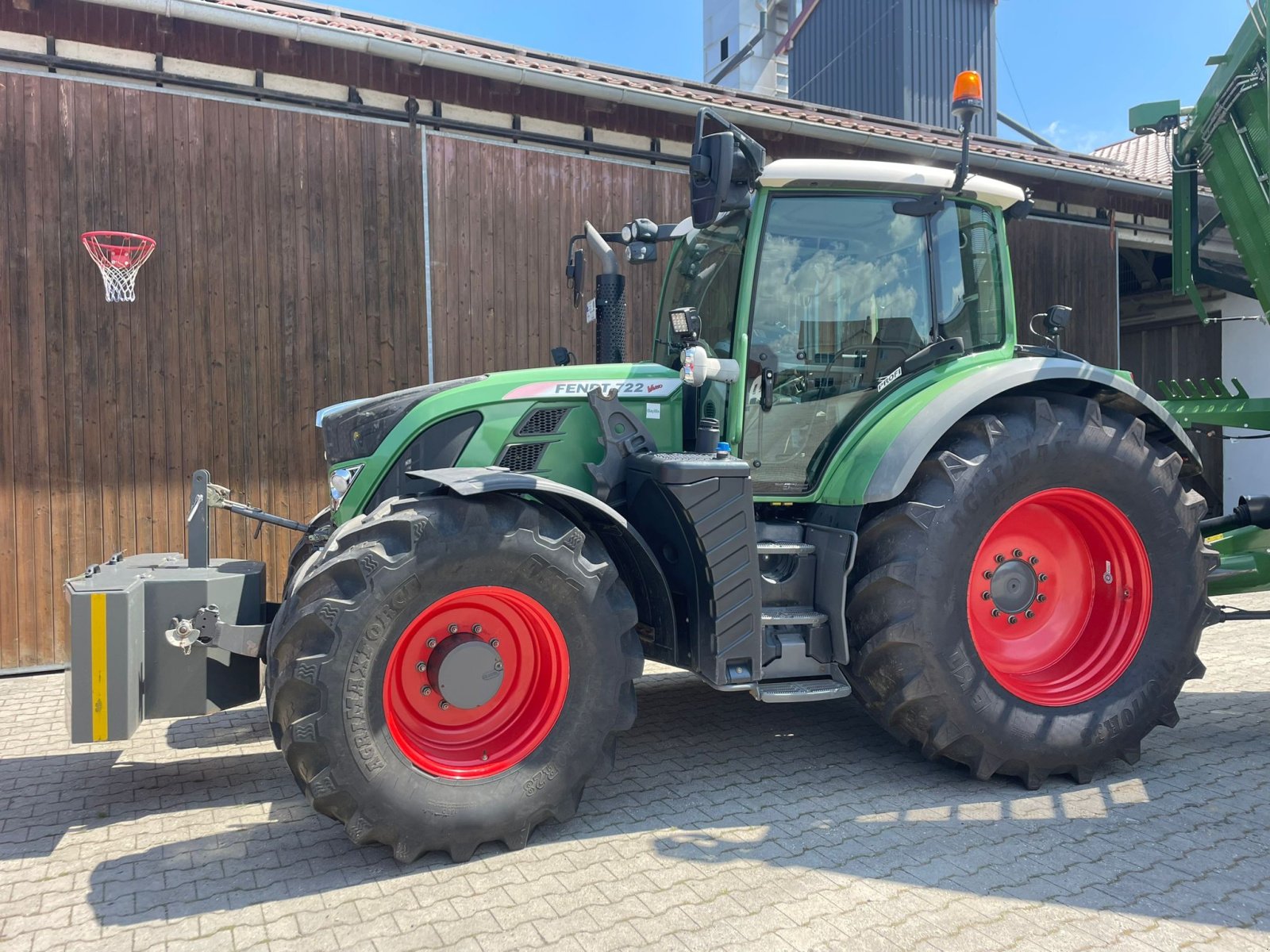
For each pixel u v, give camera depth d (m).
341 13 6.10
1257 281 4.49
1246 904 2.48
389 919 2.43
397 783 2.66
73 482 5.31
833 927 2.37
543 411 3.36
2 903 2.55
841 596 3.27
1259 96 4.18
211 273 5.59
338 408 3.68
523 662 2.99
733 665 3.10
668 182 7.00
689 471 3.03
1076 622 3.71
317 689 2.57
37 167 5.20
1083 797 3.28
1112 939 2.30
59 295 5.26
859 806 3.19
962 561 3.26
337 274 5.92
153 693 2.98
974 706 3.25
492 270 6.39
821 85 15.92
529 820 2.84
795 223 3.50
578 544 2.89
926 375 3.65
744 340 3.40
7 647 5.20
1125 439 3.53
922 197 3.59
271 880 2.67
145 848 2.90
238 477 5.69
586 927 2.37
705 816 3.11
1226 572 4.08
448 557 2.70
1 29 5.13
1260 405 4.42
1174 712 3.58
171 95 5.47
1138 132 4.95
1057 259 8.84
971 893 2.55
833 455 3.54
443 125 6.20
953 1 14.22
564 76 6.13
